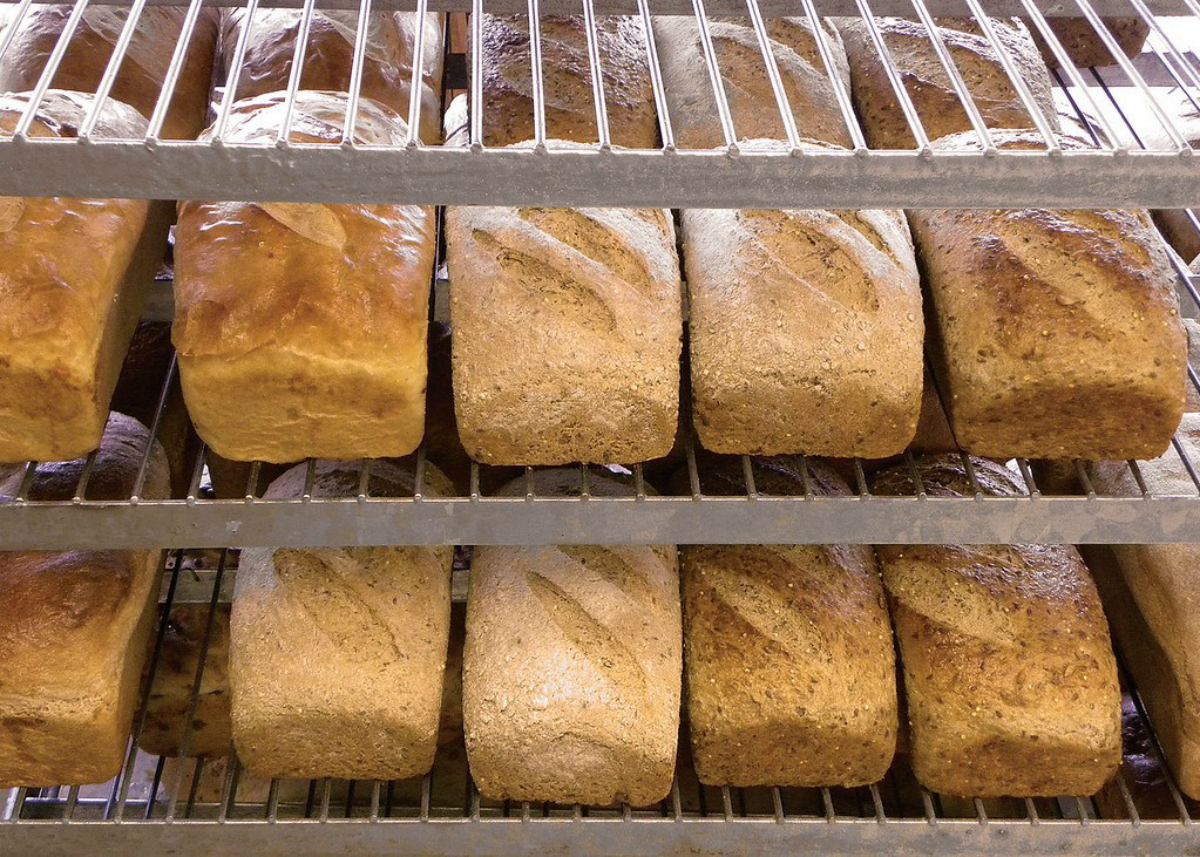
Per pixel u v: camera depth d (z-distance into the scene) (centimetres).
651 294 114
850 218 120
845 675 124
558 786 126
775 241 117
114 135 112
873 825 128
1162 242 118
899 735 136
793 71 139
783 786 144
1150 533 113
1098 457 119
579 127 131
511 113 133
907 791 153
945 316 118
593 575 128
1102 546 146
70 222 106
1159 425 113
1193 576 130
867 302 114
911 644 129
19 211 103
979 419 116
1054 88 180
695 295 119
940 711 125
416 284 110
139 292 121
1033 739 123
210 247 108
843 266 115
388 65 142
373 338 104
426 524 111
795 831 128
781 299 113
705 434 118
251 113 118
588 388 110
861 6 109
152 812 151
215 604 144
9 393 101
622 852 129
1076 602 128
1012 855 131
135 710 145
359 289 106
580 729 119
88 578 122
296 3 126
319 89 135
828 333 112
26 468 110
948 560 132
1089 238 114
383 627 125
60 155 79
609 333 111
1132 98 189
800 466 119
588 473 134
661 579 130
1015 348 111
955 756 126
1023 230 116
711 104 136
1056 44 101
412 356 106
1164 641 130
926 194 85
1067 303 111
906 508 112
